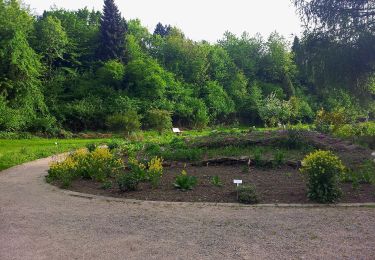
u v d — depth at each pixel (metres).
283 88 56.84
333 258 4.87
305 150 13.35
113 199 8.49
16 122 31.83
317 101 52.12
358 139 15.95
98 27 50.16
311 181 7.89
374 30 17.88
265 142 14.33
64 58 47.69
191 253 5.14
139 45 54.91
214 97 49.34
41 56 40.19
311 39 19.59
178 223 6.57
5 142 24.61
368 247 5.22
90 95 41.50
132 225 6.53
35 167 14.20
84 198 8.78
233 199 8.12
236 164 12.00
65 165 11.36
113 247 5.46
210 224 6.47
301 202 7.77
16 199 8.88
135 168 10.34
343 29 18.53
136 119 31.44
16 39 35.03
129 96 42.69
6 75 34.50
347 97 21.88
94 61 46.75
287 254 5.03
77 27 50.66
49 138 30.89
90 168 10.79
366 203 7.57
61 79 42.78
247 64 60.72
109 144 17.25
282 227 6.21
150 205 7.92
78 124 39.22
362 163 11.15
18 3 40.75
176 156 12.84
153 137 25.97
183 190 8.93
